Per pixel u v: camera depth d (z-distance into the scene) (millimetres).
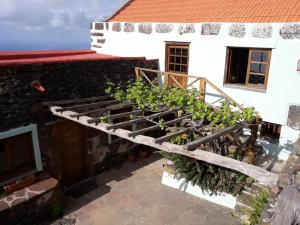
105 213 7258
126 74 9383
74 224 6867
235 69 9047
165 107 7980
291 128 7746
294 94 7473
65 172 8398
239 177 7090
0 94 6434
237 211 6816
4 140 6773
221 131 6066
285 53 7348
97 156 9180
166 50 9906
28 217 6656
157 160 10266
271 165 7754
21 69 6707
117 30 11359
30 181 7094
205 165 7609
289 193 3361
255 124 6867
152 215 7129
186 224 6770
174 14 10367
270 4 8508
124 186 8508
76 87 8039
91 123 6531
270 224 3662
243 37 7918
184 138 7324
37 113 7254
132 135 5793
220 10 9328
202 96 8328
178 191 8180
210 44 8648
